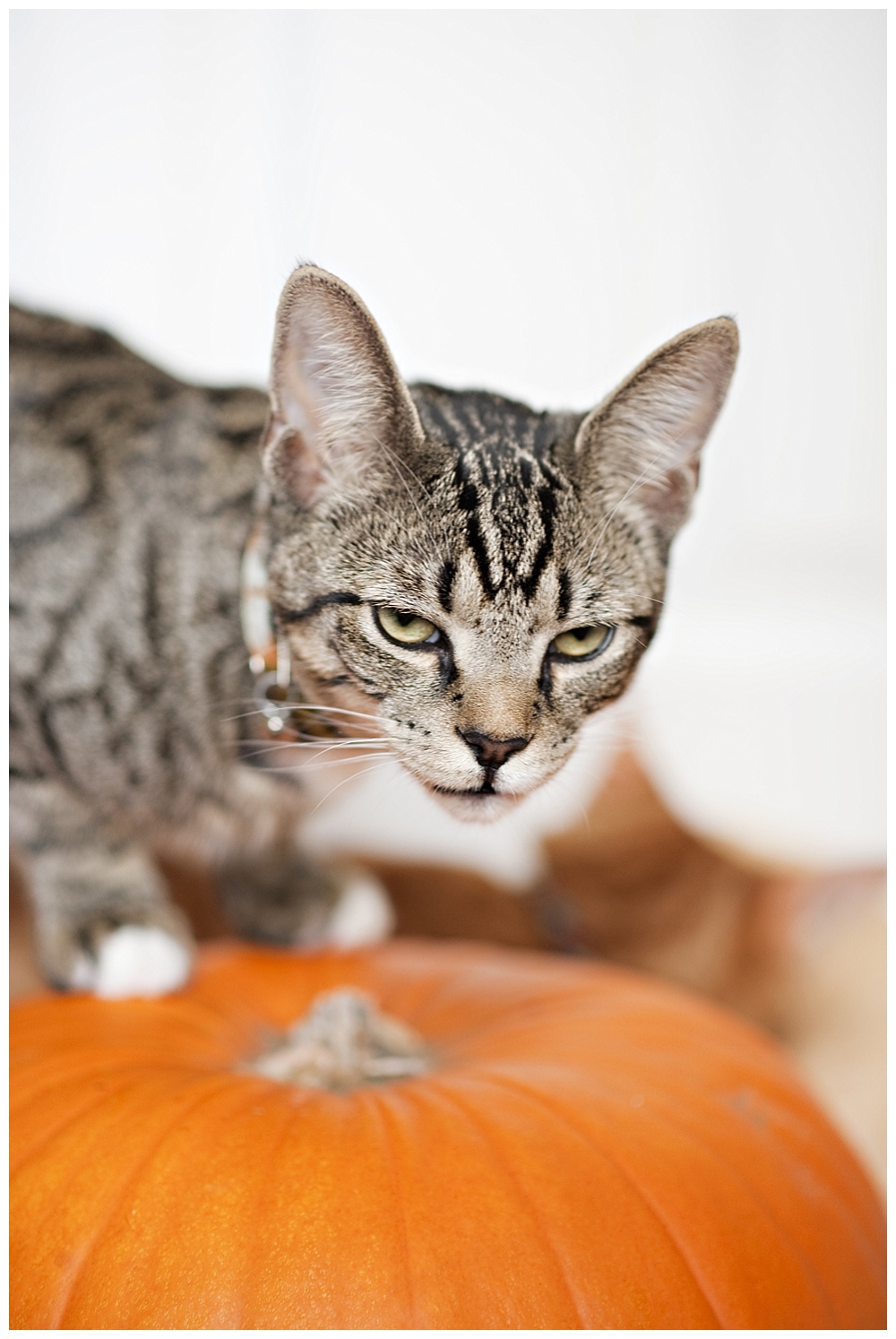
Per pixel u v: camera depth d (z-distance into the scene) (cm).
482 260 65
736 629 73
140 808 53
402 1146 41
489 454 44
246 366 63
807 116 67
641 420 45
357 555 44
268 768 51
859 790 69
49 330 53
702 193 67
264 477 46
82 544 50
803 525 75
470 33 64
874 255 69
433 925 65
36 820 52
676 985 64
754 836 68
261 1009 49
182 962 50
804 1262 42
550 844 67
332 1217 40
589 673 46
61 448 51
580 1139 42
